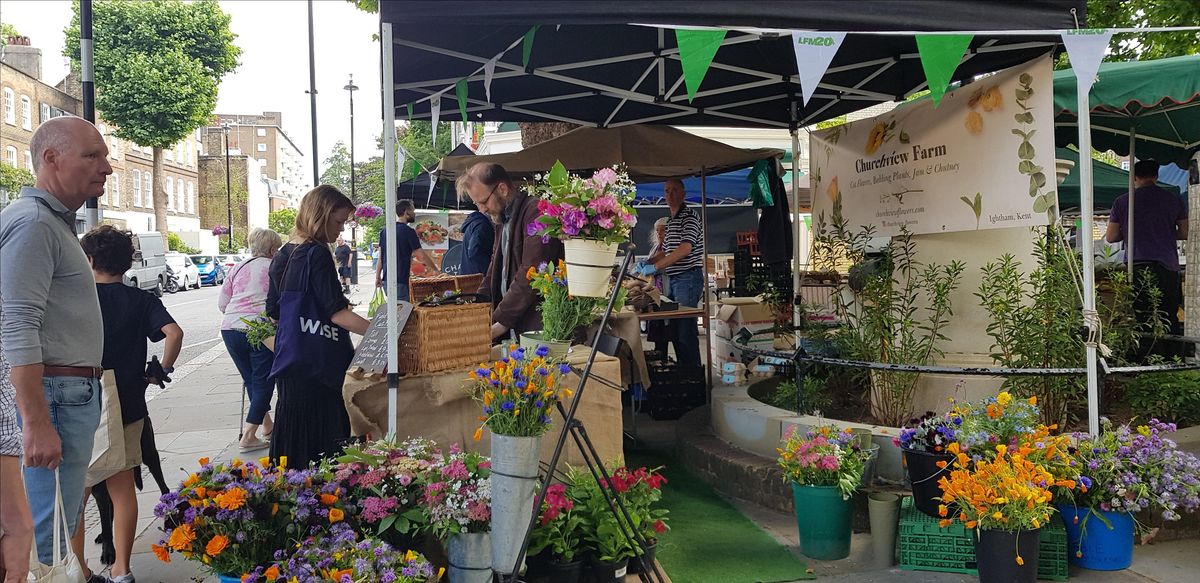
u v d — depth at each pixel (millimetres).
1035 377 4629
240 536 2758
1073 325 4605
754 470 4855
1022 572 3367
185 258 33500
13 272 2707
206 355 13000
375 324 3607
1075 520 3734
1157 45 8148
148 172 50219
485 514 2875
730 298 7941
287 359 3693
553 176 3133
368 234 26484
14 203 2850
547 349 2912
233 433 7285
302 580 2588
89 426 3045
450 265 11617
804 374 5770
